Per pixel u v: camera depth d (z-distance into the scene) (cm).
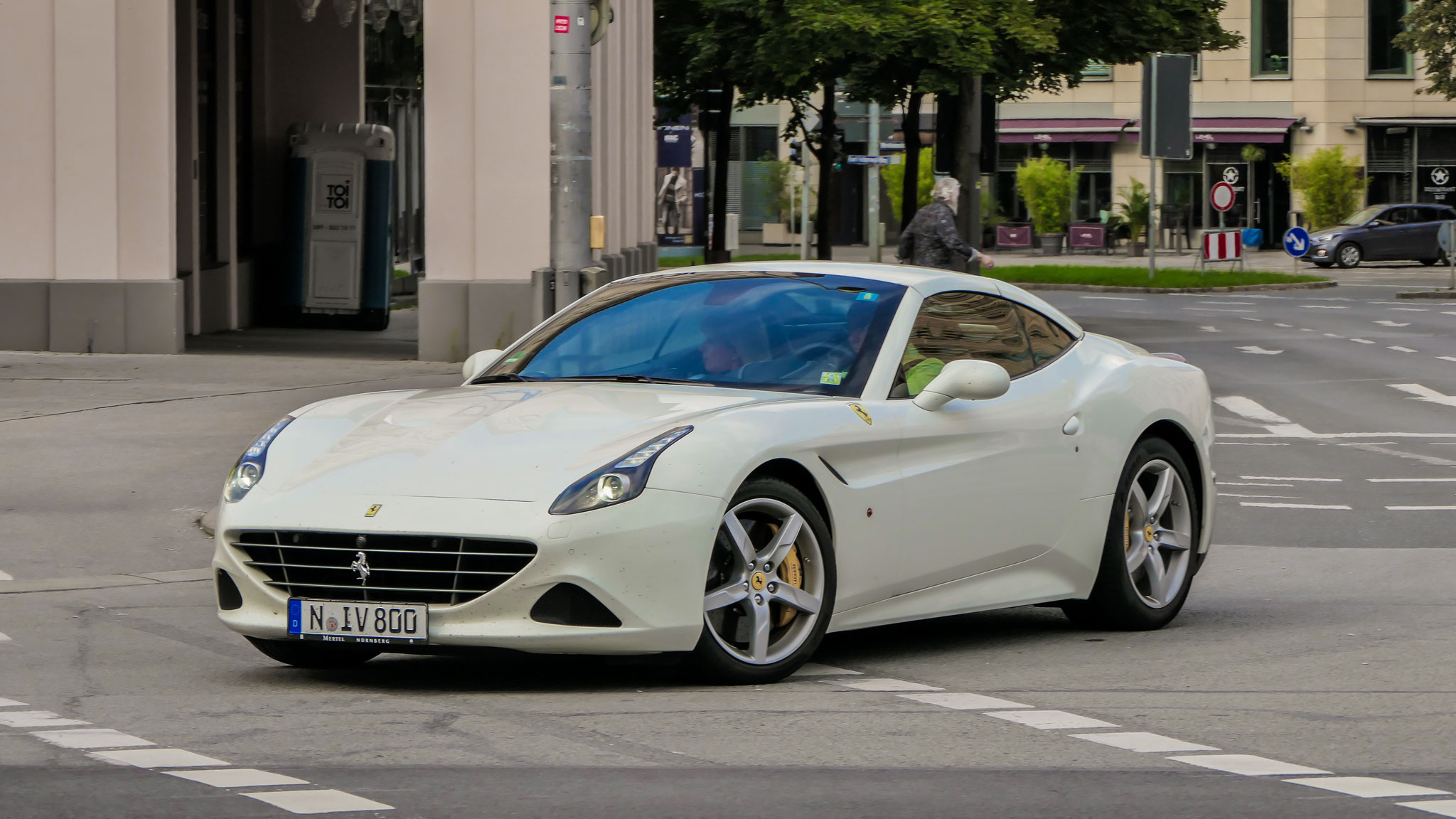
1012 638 1936
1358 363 6100
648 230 8681
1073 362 1964
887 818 1165
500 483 1520
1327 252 12875
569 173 2898
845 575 1662
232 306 6331
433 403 1725
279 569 1575
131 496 2945
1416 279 11638
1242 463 3816
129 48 5016
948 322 1852
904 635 1955
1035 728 1448
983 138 7162
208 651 1842
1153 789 1251
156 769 1280
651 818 1155
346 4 6362
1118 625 1983
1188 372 2103
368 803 1183
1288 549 2717
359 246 6469
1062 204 15062
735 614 1611
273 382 4428
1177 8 7362
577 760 1317
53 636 1930
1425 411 4784
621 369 1803
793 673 1644
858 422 1677
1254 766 1327
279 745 1363
